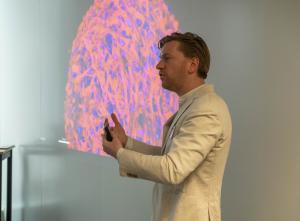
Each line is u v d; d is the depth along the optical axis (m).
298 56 1.63
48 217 2.51
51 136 2.49
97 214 2.31
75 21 2.38
